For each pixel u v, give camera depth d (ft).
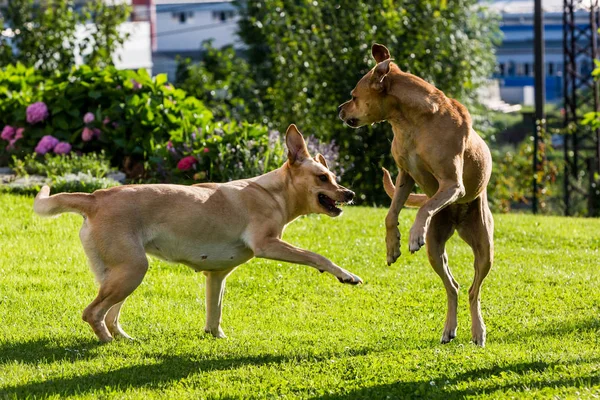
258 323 27.37
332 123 72.54
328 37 74.90
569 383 20.10
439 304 30.55
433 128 22.39
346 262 35.73
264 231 23.65
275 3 78.54
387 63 22.71
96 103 51.96
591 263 37.73
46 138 50.60
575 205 88.48
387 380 20.75
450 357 22.62
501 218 48.34
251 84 98.84
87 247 22.45
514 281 33.94
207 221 23.15
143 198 22.74
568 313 29.55
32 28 77.00
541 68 83.35
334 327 27.32
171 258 23.25
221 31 190.60
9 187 44.32
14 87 55.42
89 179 43.55
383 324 27.84
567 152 86.79
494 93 157.79
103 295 22.45
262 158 46.24
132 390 19.81
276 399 19.34
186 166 45.44
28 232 37.29
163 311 28.02
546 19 193.77
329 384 20.51
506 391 19.61
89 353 22.57
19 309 27.14
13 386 19.69
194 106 51.78
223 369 21.79
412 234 21.43
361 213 46.06
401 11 73.51
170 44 191.21
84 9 80.02
